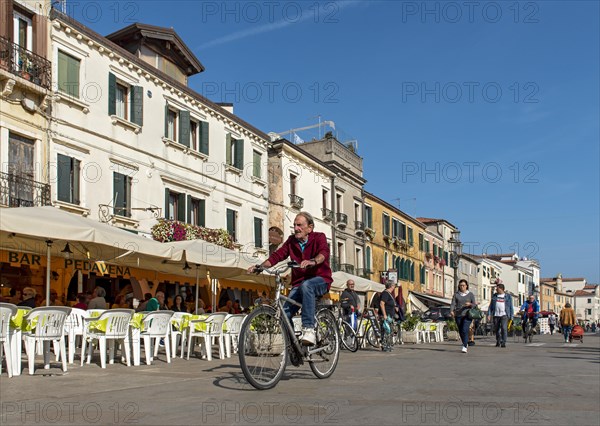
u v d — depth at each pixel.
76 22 21.06
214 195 28.91
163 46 27.08
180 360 11.50
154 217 24.67
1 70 17.98
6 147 18.47
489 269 89.19
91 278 21.12
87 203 21.39
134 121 23.98
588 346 19.09
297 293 7.34
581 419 5.04
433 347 18.30
